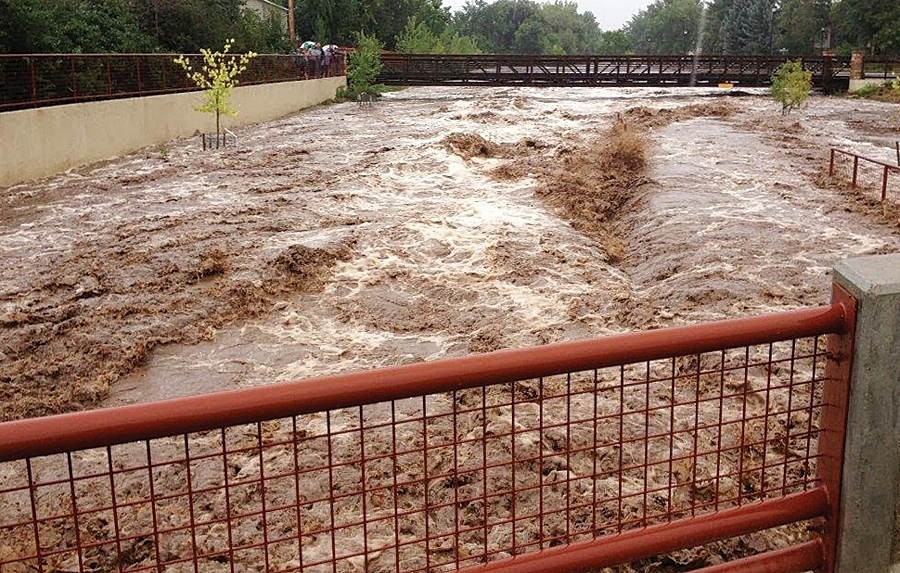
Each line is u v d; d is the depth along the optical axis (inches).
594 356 95.1
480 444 237.9
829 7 3452.3
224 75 831.1
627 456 227.8
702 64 1626.5
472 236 487.2
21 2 784.3
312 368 314.2
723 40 4338.1
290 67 1355.8
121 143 788.0
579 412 257.8
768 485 213.2
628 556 103.9
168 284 392.8
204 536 196.5
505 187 632.4
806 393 262.5
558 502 205.9
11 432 77.6
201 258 425.1
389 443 241.4
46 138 667.4
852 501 107.4
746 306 359.9
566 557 101.9
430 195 610.2
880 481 107.5
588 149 759.7
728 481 213.2
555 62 1582.2
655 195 576.4
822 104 1325.0
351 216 531.5
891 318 101.4
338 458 234.1
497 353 92.7
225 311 367.6
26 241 474.0
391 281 412.5
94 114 739.4
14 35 786.2
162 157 768.3
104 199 585.0
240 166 719.1
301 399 85.8
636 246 487.8
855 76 1567.4
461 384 91.0
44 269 419.5
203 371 312.7
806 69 1583.4
